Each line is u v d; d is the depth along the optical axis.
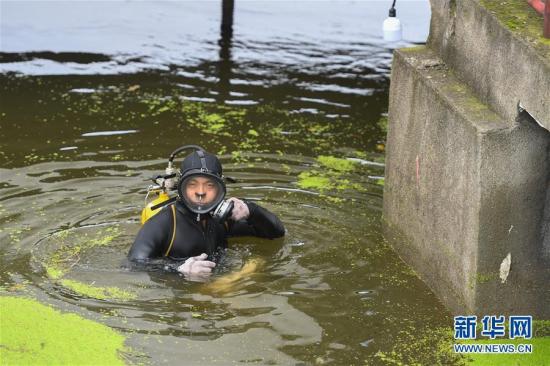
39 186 9.80
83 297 7.72
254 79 13.47
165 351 7.00
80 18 16.08
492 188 7.16
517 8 7.54
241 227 8.94
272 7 17.34
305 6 17.48
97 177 10.08
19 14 16.09
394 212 8.89
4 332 7.17
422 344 7.32
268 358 6.98
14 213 9.18
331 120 12.09
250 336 7.27
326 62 14.34
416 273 8.46
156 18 16.30
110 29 15.52
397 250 8.84
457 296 7.70
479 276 7.33
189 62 14.06
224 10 15.88
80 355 6.91
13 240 8.66
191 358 6.92
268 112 12.25
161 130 11.48
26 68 13.51
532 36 6.98
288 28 16.00
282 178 10.29
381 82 13.55
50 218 9.11
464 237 7.47
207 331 7.30
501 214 7.22
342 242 8.98
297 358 7.00
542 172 7.17
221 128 11.63
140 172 10.24
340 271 8.41
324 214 9.51
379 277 8.36
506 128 7.07
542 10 7.23
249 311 7.63
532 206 7.24
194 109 12.23
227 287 7.98
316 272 8.37
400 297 8.03
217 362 6.88
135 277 8.03
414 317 7.72
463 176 7.41
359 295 8.02
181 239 8.26
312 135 11.56
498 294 7.41
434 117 7.91
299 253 8.70
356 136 11.60
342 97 12.91
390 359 7.08
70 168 10.29
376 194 10.02
